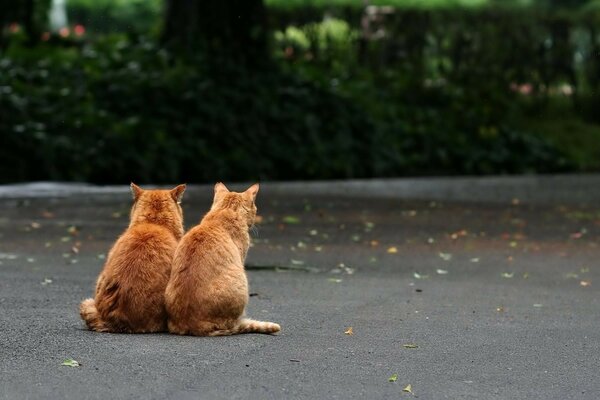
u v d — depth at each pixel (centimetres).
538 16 3266
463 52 3161
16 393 635
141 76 2373
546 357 769
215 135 2333
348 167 2478
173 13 2641
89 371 682
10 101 2152
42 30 2961
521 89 3231
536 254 1324
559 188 2327
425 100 2909
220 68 2491
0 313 879
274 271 1153
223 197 813
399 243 1395
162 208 810
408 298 1003
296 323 863
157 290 773
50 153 2111
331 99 2578
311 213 1703
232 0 2609
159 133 2238
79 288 1020
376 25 3089
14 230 1438
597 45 3300
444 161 2688
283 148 2416
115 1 3903
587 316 930
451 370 722
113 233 1427
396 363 735
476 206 1895
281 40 2950
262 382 671
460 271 1183
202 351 733
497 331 855
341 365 723
